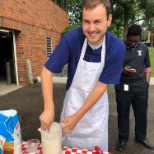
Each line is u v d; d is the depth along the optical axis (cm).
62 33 1523
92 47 180
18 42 805
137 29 296
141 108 339
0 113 143
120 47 182
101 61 183
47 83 172
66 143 215
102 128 214
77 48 182
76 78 195
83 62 186
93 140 215
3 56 1086
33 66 923
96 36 156
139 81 321
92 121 208
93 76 190
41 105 582
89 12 149
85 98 199
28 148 171
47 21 1149
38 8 988
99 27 152
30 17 886
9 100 630
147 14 2838
